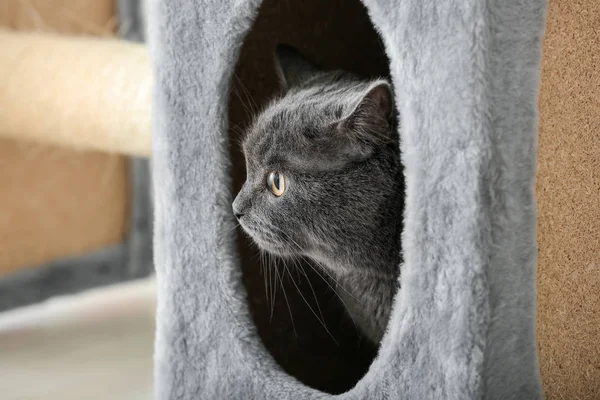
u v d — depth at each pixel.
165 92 1.11
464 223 0.85
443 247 0.87
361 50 1.42
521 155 0.87
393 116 1.00
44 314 2.07
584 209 1.05
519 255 0.88
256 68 1.30
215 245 1.11
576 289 1.05
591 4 1.01
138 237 2.30
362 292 1.15
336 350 1.32
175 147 1.12
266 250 1.17
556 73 0.97
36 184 2.08
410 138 0.89
